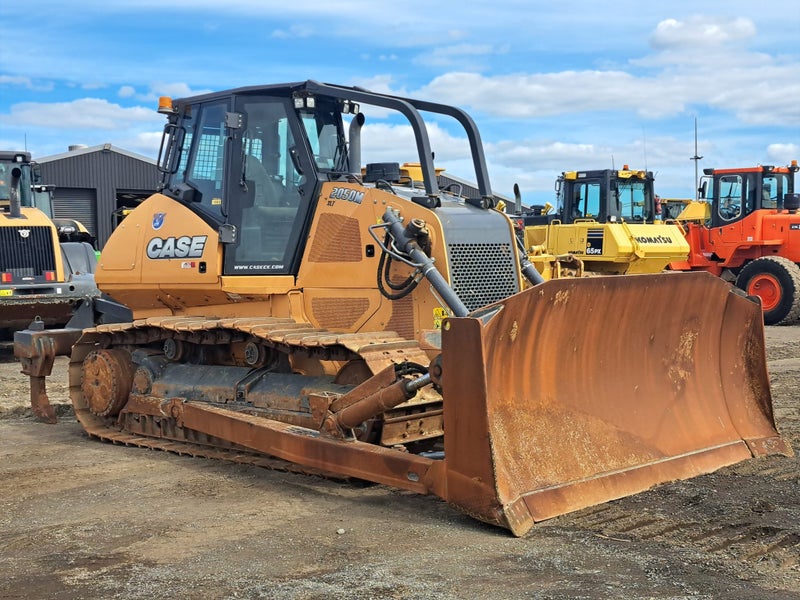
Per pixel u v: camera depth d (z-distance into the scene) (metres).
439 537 4.71
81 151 33.81
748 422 6.40
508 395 5.05
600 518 4.93
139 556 4.51
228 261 7.13
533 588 3.96
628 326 5.68
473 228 6.33
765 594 3.87
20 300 12.42
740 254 20.02
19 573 4.30
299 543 4.67
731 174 20.05
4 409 9.02
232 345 7.20
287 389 6.44
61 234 15.43
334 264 6.66
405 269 6.22
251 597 3.93
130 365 7.62
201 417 6.67
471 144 6.84
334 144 7.09
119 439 7.36
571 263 10.84
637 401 5.75
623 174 18.70
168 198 7.66
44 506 5.48
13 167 13.84
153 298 7.85
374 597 3.89
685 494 5.32
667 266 20.66
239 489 5.84
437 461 5.02
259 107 7.04
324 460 5.62
